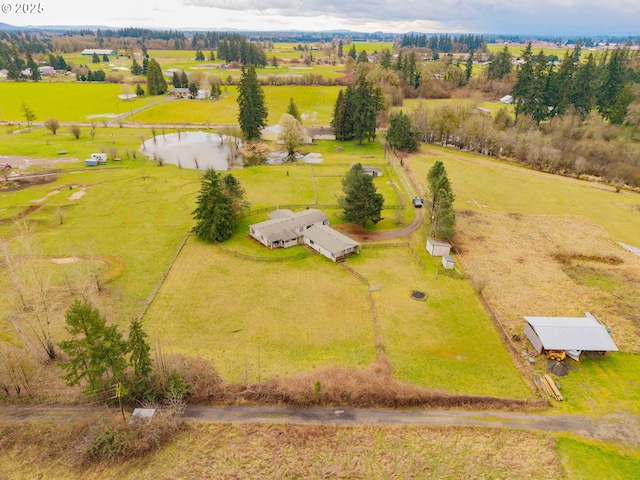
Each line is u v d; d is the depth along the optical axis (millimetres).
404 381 36094
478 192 80750
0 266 50594
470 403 34188
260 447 30469
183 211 68688
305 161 100750
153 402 32844
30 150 100375
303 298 47062
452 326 43375
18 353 36906
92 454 29125
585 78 117375
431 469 29109
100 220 64625
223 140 120750
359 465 29375
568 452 30312
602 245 60906
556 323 41219
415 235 62688
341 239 56688
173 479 28062
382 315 44594
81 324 30312
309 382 34938
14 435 30453
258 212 69188
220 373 36281
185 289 48062
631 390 35938
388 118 133375
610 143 97750
